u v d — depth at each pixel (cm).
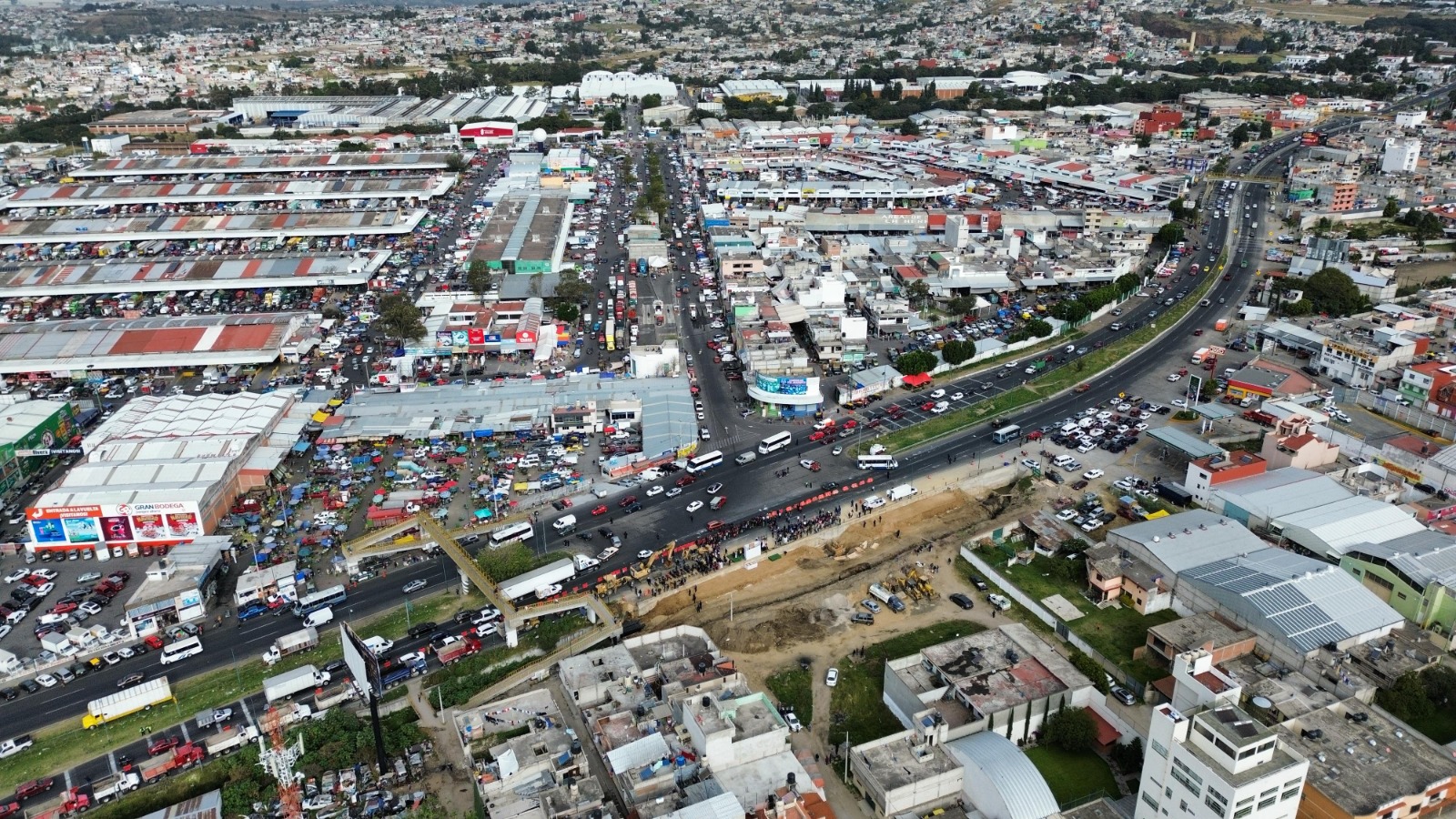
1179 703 11938
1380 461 19162
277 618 15712
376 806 11812
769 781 11606
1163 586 15212
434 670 14425
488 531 17538
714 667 13462
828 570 16762
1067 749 12725
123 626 15375
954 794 11894
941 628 15138
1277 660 13675
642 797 11269
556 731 12531
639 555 17000
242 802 11931
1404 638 14075
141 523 17462
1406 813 10994
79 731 13362
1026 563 16588
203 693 13988
